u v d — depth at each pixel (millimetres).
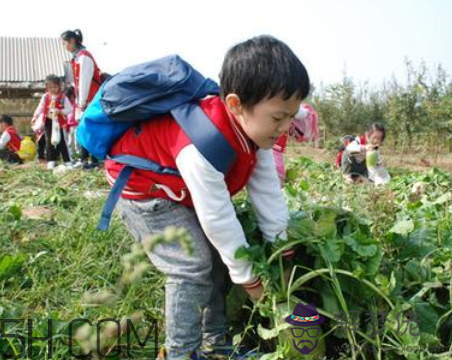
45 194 4555
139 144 1934
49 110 7711
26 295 2461
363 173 5727
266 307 1885
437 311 1979
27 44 15500
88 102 6691
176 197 1921
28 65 14609
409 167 9609
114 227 3062
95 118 1969
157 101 1874
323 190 3566
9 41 15469
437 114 11062
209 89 1947
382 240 2264
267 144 1815
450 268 2061
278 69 1670
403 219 2643
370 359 1917
